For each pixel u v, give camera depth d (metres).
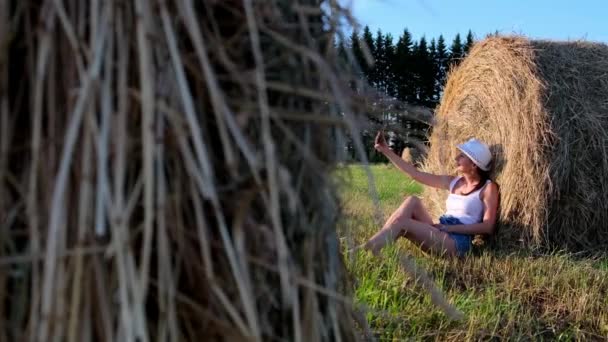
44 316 1.22
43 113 1.32
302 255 1.50
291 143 1.47
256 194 1.42
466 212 5.81
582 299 4.21
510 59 6.30
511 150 6.04
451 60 7.67
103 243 1.28
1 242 1.28
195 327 1.39
